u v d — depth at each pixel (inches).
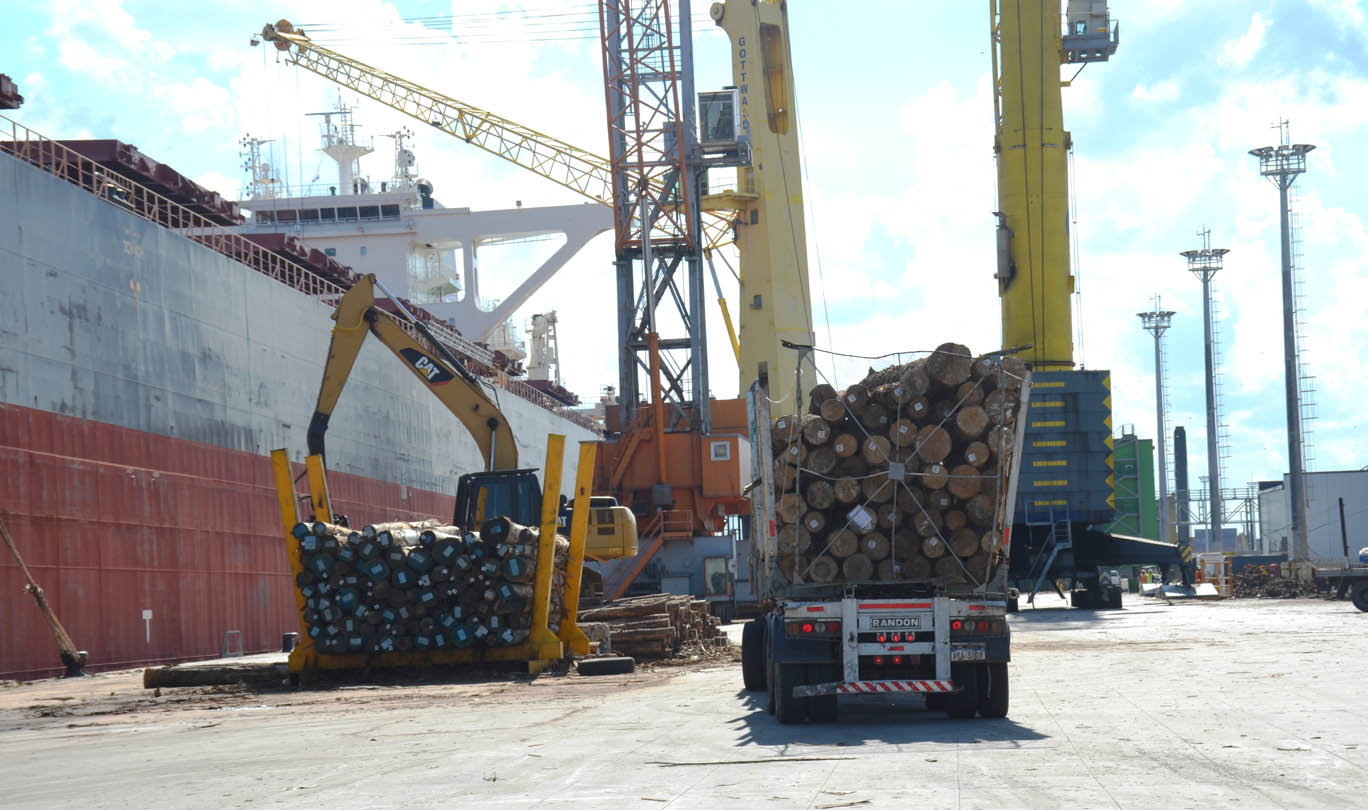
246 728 671.8
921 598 604.1
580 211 3368.6
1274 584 2827.3
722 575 2250.2
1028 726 561.0
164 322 1481.3
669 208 2460.6
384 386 2186.3
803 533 611.2
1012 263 2452.0
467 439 2689.5
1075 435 2123.5
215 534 1555.1
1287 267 2878.9
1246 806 343.0
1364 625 1443.2
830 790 386.0
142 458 1406.3
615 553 1344.7
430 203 3437.5
